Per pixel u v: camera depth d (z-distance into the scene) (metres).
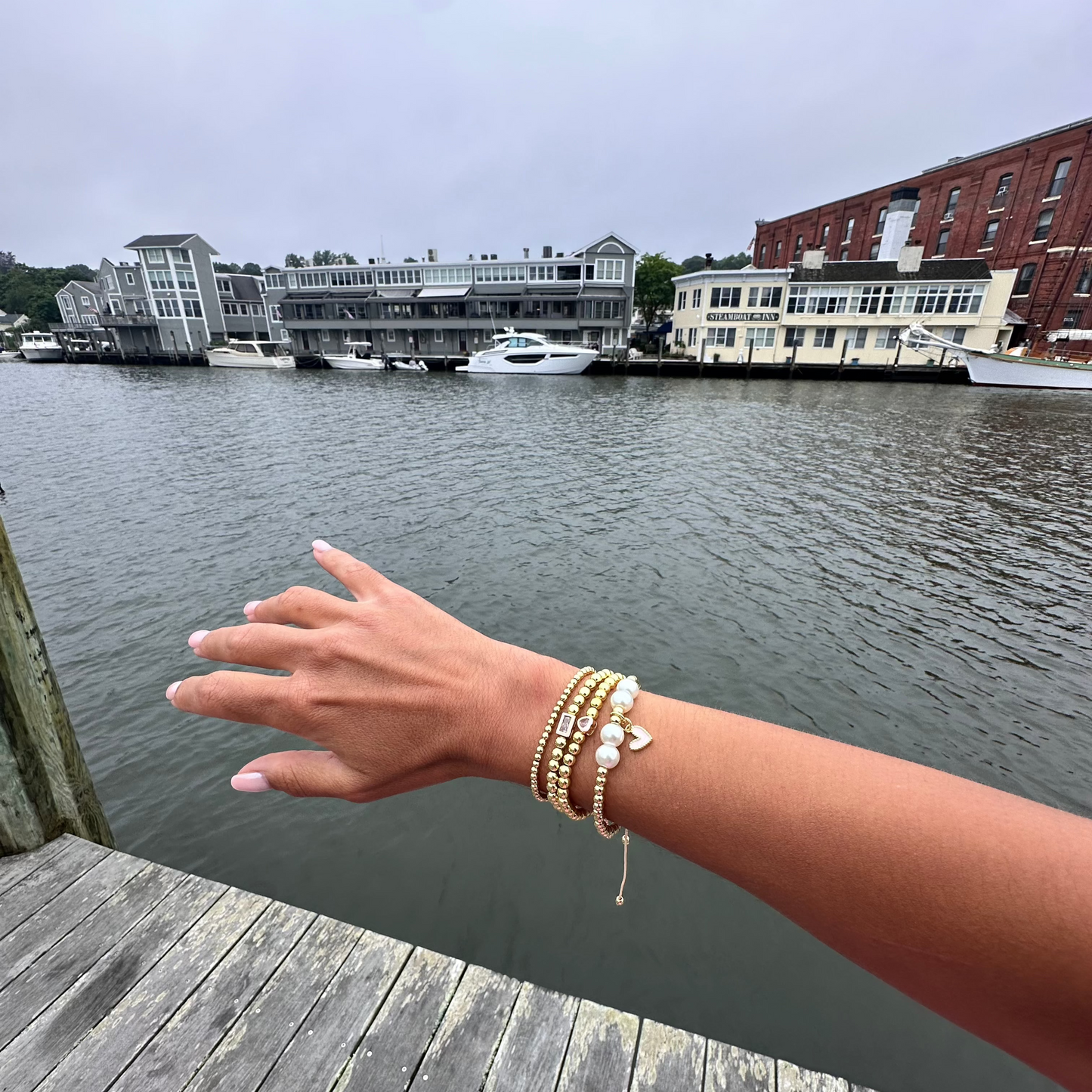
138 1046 1.40
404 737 0.54
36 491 13.39
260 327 67.50
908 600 7.95
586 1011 1.54
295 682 0.56
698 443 18.77
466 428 21.84
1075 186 32.31
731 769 0.45
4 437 20.25
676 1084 1.42
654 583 8.39
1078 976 0.33
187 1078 1.35
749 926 3.79
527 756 0.51
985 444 18.14
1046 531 10.61
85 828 2.01
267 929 1.68
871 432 20.30
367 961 1.62
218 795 4.81
